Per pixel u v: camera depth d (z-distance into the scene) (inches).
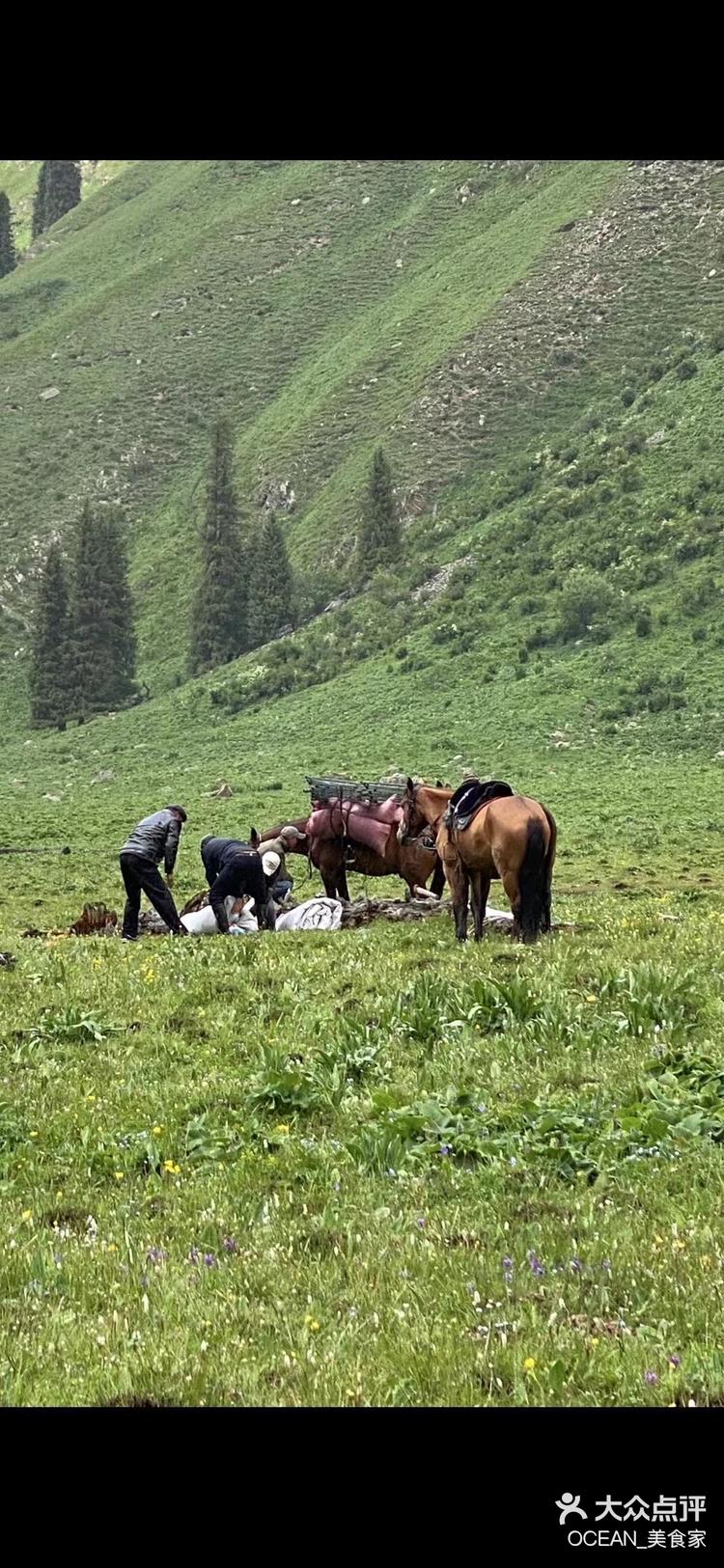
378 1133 394.6
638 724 3297.2
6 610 5841.5
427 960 654.5
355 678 4178.2
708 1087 421.7
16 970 677.9
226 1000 591.8
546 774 2930.6
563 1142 384.2
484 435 5757.9
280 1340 277.4
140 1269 314.7
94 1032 537.6
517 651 3914.9
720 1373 254.1
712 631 3698.3
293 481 6146.7
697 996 532.4
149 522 6412.4
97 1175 387.5
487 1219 336.2
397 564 4980.3
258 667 4557.1
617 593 4001.0
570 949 648.4
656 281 6318.9
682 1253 308.2
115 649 4840.1
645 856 1582.2
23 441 7106.3
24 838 2039.9
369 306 7755.9
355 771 3206.2
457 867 747.4
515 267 6978.4
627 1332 273.1
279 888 951.6
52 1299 303.6
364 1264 310.3
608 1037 493.0
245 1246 327.6
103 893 1348.4
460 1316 283.9
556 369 5989.2
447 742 3368.6
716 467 4503.0
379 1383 259.9
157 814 845.2
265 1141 402.9
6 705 5068.9
